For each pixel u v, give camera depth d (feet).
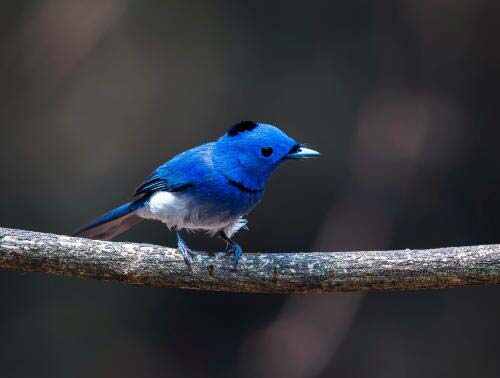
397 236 49.75
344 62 51.90
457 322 50.08
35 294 51.44
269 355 49.29
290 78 51.90
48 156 51.13
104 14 51.60
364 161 50.11
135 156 51.11
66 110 51.44
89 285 51.78
